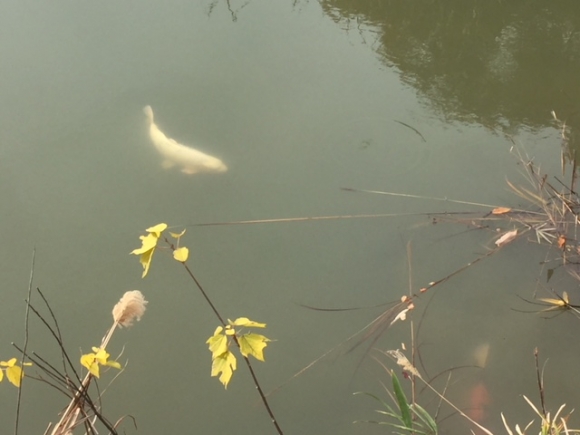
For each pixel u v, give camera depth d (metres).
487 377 3.02
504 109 4.84
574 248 3.55
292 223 3.99
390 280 3.55
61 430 2.02
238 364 3.20
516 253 3.60
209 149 4.62
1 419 2.96
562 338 3.17
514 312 3.31
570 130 4.54
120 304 1.95
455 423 2.84
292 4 6.38
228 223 4.02
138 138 4.78
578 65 5.24
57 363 3.22
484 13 5.96
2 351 3.29
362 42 5.74
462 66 5.35
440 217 3.90
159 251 3.85
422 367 3.07
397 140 4.59
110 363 1.78
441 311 3.34
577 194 3.86
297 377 3.10
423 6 6.14
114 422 2.93
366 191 4.15
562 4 6.00
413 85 5.17
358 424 2.86
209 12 6.25
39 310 3.53
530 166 4.11
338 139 4.62
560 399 2.90
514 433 2.76
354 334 3.28
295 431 2.87
